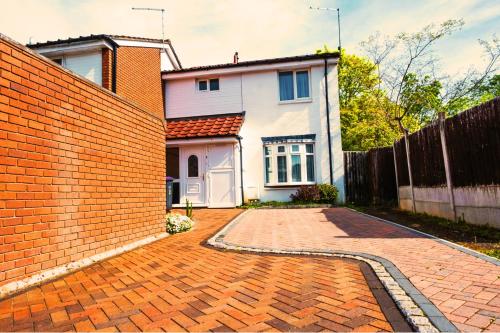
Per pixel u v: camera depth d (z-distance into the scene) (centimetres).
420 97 1719
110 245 542
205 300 328
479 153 680
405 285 346
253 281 387
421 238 616
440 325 251
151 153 705
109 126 559
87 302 327
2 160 353
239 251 552
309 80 1525
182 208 1380
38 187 401
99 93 536
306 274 408
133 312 300
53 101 434
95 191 512
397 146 1184
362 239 626
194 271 436
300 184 1454
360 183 1480
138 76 1435
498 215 628
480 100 1839
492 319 263
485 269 401
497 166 625
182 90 1636
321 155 1477
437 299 308
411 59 1709
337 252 514
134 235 618
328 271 418
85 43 1259
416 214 972
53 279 401
